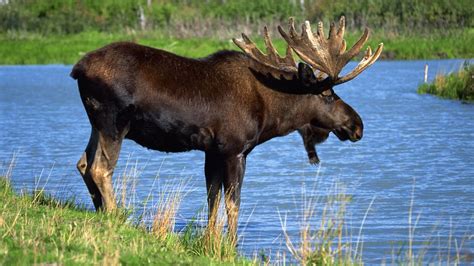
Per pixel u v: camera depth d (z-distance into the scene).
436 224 39.00
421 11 156.62
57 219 31.62
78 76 34.34
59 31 159.00
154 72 34.34
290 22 37.09
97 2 171.75
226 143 35.31
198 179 50.53
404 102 85.06
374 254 34.53
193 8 172.62
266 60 36.75
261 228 38.84
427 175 50.72
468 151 58.44
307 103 37.25
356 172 52.12
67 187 47.47
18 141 64.25
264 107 36.16
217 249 32.41
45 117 77.88
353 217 40.78
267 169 53.62
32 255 25.91
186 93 34.66
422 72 115.19
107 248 27.38
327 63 36.84
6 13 163.12
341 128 38.12
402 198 44.75
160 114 34.41
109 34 156.50
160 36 152.12
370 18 155.62
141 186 47.66
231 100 35.28
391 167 53.38
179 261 28.14
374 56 37.44
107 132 34.34
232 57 36.06
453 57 136.75
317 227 38.47
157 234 32.94
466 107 80.75
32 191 41.06
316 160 38.66
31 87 104.31
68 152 59.56
